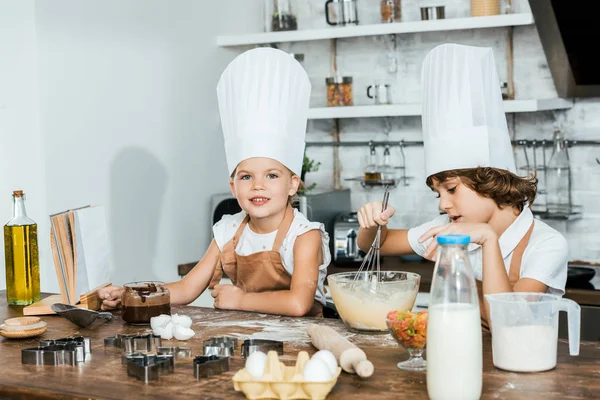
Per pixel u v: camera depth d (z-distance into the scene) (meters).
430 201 3.44
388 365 1.41
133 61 2.90
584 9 2.82
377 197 3.53
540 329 1.36
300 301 1.91
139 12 2.93
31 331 1.68
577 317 1.37
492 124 1.89
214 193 3.41
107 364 1.46
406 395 1.24
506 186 1.86
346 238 3.13
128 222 2.88
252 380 1.21
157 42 3.03
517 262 1.91
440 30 3.17
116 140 2.82
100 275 2.05
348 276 1.77
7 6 2.50
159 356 1.42
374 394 1.25
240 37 3.36
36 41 2.49
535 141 3.24
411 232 2.21
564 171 3.18
